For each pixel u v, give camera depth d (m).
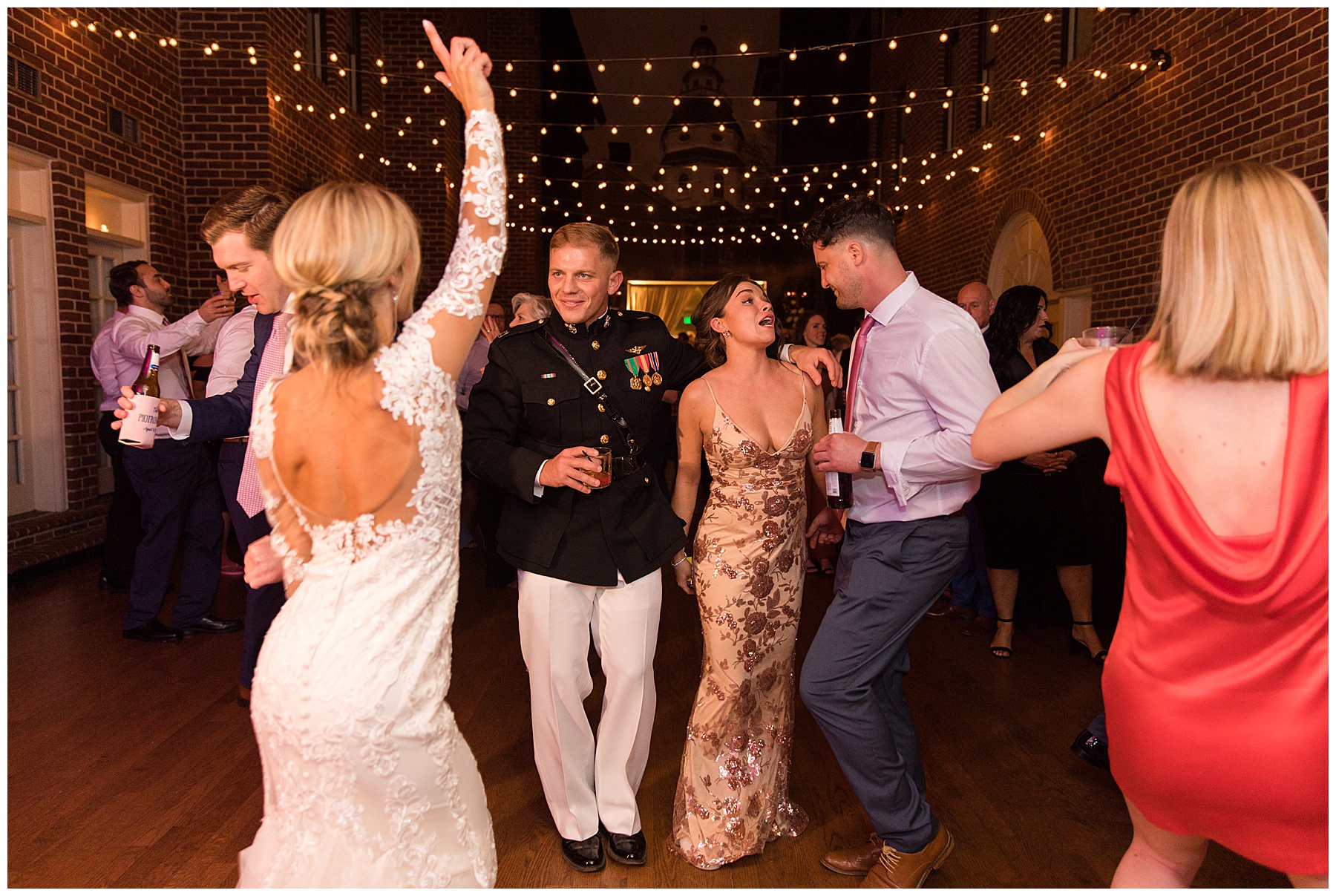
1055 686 3.56
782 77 19.48
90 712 3.24
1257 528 1.25
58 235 5.52
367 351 1.32
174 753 2.89
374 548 1.38
